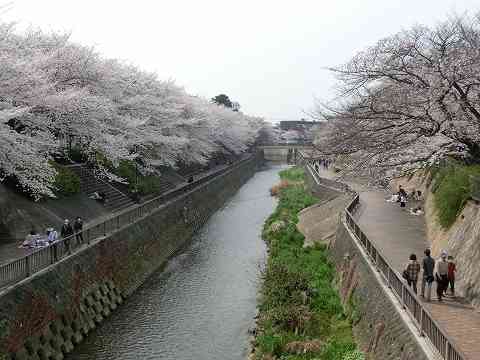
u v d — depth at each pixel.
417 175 33.47
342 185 33.94
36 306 12.62
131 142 26.53
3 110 14.10
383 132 13.45
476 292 11.47
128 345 14.79
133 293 19.69
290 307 14.92
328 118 14.41
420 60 12.64
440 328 7.88
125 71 33.44
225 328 16.09
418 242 18.86
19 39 20.92
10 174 17.22
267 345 13.36
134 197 28.86
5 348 11.13
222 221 35.59
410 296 9.73
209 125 48.78
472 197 14.73
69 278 14.84
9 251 16.27
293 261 20.45
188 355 14.16
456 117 12.63
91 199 25.19
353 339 12.80
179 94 44.94
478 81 11.84
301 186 48.00
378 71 13.05
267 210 40.09
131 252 20.70
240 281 21.08
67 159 26.89
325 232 24.95
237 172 59.22
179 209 30.05
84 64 22.66
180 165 47.78
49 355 12.98
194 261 24.48
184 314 17.36
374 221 23.59
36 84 16.80
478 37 12.83
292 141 147.62
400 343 9.57
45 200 21.19
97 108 20.03
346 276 16.25
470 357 8.44
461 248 13.85
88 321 15.61
